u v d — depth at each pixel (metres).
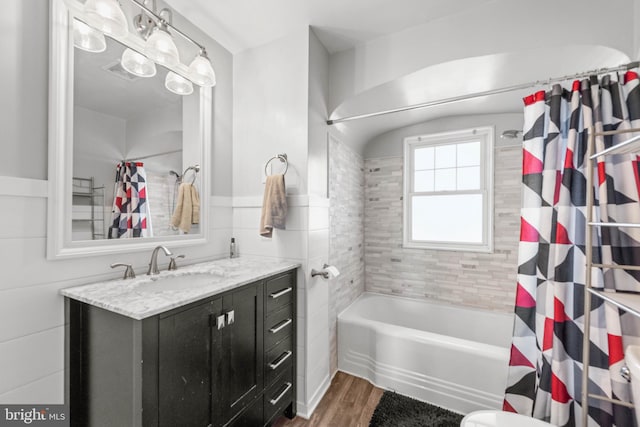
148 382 0.85
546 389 1.31
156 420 0.87
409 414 1.64
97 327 0.96
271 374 1.43
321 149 1.90
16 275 0.95
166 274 1.33
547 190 1.36
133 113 1.33
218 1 1.48
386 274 2.86
